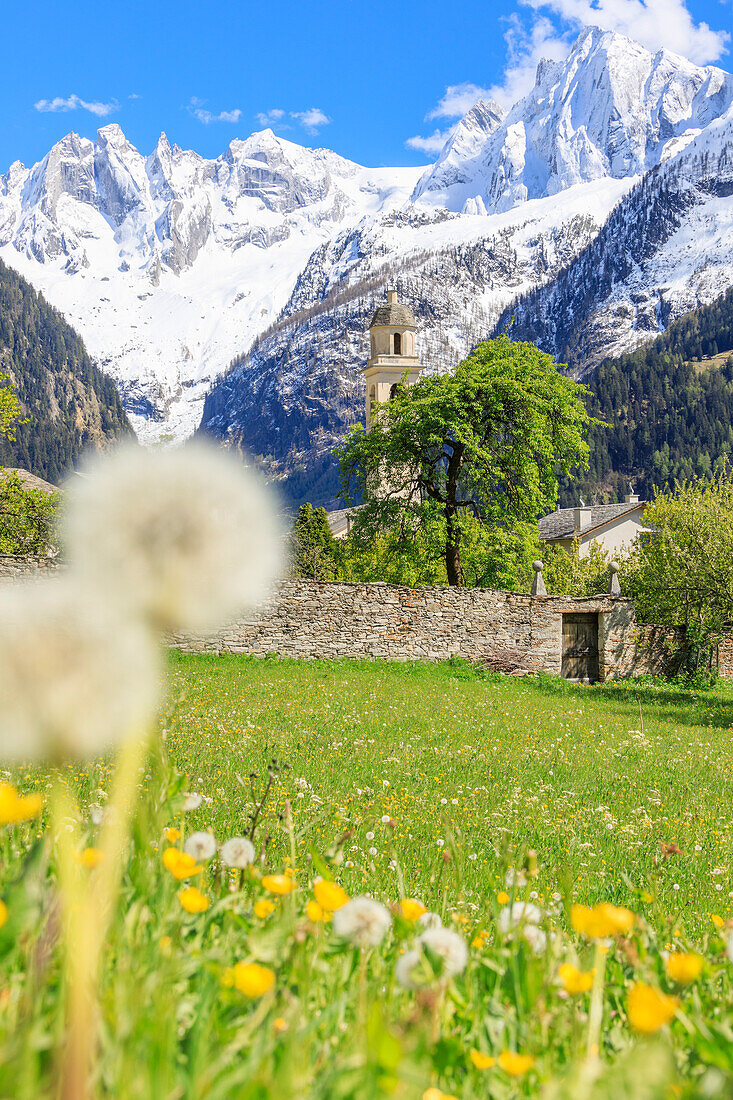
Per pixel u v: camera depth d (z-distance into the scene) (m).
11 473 27.75
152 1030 1.36
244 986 1.47
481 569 33.47
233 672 21.80
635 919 2.38
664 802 9.66
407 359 66.44
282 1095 1.22
